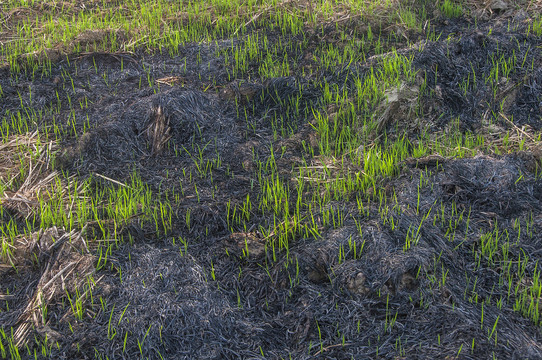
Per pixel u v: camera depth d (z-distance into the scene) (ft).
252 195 15.40
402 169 15.52
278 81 19.74
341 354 10.59
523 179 15.10
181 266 12.75
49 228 13.53
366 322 11.23
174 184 15.92
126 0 28.09
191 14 25.79
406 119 18.28
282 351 10.89
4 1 27.58
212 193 15.38
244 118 18.93
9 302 12.14
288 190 15.38
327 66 20.95
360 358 10.46
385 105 18.16
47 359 10.72
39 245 13.10
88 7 27.73
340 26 24.02
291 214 14.46
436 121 18.61
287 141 17.70
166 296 11.85
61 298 11.96
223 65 21.75
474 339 10.37
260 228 13.96
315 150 17.38
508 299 11.64
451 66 20.44
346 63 21.24
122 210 14.32
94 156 16.87
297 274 12.34
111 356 10.74
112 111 18.74
